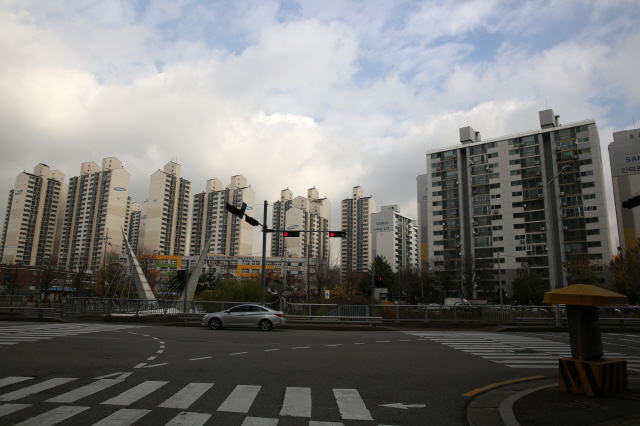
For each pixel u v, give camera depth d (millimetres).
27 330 17797
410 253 163375
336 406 6688
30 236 125812
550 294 7609
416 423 5887
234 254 134250
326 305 25281
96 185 126750
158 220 129125
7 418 5746
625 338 19312
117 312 25172
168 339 15477
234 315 20953
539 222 77562
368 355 12273
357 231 175625
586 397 6816
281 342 15352
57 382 8031
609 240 71250
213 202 142000
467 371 9914
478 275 77688
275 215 154375
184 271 25938
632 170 79688
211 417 5945
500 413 6113
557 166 77312
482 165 85312
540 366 10703
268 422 5770
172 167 135875
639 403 6395
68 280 92625
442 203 89250
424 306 24781
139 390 7488
